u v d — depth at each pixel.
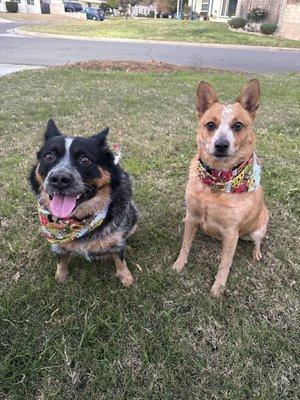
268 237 0.99
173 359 0.67
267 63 4.03
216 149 0.71
